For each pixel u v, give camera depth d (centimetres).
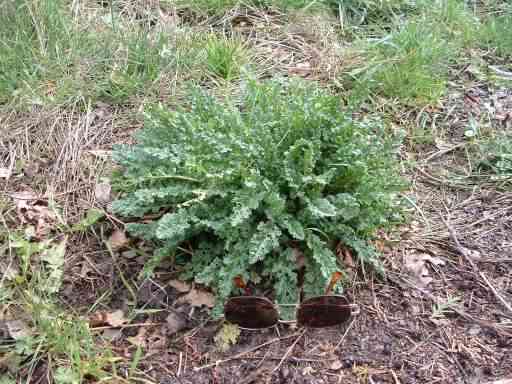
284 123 57
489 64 88
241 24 89
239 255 53
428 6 95
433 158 73
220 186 54
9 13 81
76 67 77
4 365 50
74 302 55
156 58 79
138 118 72
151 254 58
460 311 54
